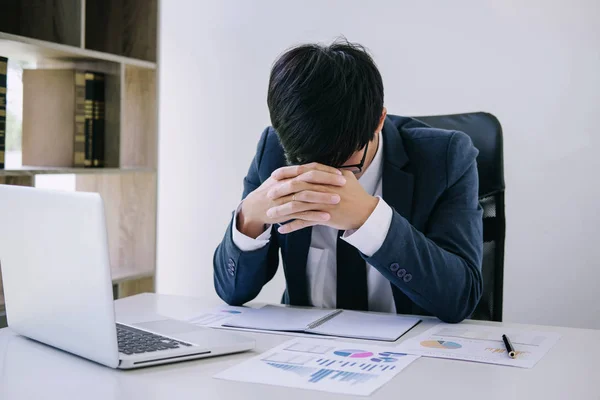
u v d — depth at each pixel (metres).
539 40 2.56
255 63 3.08
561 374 0.94
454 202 1.46
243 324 1.26
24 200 1.05
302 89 1.19
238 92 3.13
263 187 1.36
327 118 1.19
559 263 2.59
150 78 2.74
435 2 2.72
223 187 3.20
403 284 1.27
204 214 3.24
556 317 2.60
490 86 2.66
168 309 1.42
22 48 2.19
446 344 1.11
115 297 2.59
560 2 2.52
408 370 0.96
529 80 2.59
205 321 1.30
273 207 1.30
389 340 1.13
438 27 2.73
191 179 3.26
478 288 1.36
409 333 1.20
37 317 1.08
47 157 2.49
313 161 1.25
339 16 2.90
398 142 1.52
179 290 3.32
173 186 3.30
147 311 1.40
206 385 0.88
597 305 2.53
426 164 1.48
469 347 1.09
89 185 2.88
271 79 1.25
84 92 2.46
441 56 2.73
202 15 3.17
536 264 2.63
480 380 0.91
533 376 0.93
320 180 1.23
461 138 1.51
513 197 2.65
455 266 1.31
